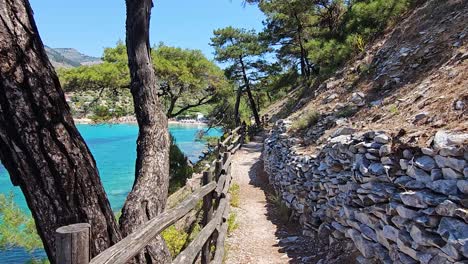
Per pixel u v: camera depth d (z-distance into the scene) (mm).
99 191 2932
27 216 9344
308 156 7258
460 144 3316
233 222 7023
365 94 9328
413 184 3723
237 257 5719
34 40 2621
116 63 19047
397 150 4176
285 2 20672
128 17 4340
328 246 5512
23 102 2529
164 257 3785
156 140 4258
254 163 14359
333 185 5590
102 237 2908
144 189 3857
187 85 20547
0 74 2469
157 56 19859
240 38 27781
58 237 1852
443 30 9117
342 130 6676
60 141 2672
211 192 5094
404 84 8078
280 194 8820
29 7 2645
